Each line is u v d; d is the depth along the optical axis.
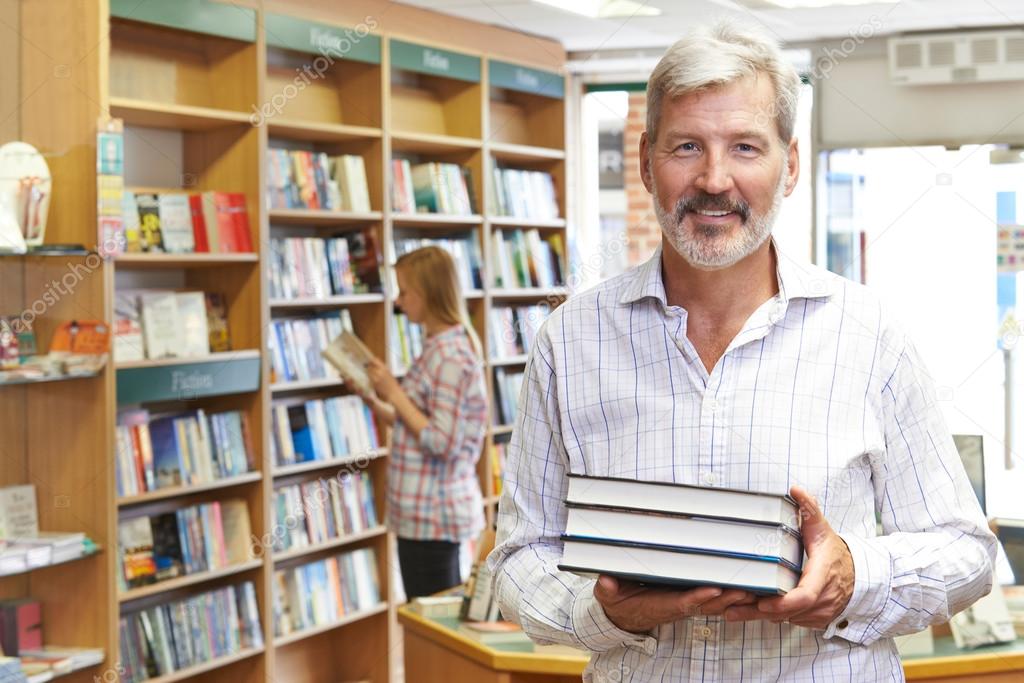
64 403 3.91
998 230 6.96
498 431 6.34
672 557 1.32
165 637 4.33
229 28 4.63
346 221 5.58
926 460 1.49
